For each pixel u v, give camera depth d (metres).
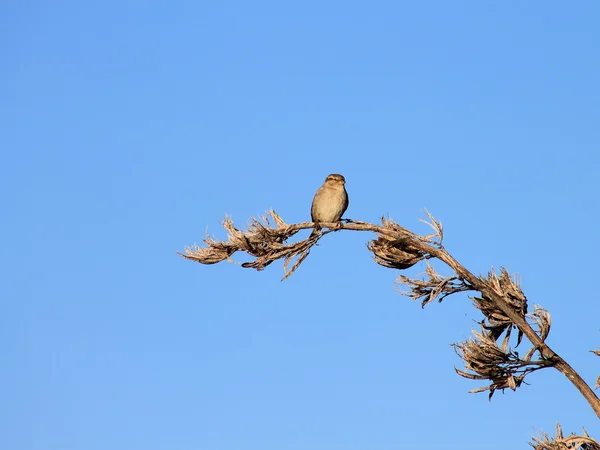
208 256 12.95
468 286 11.94
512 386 11.23
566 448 10.88
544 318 11.48
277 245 12.91
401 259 12.34
